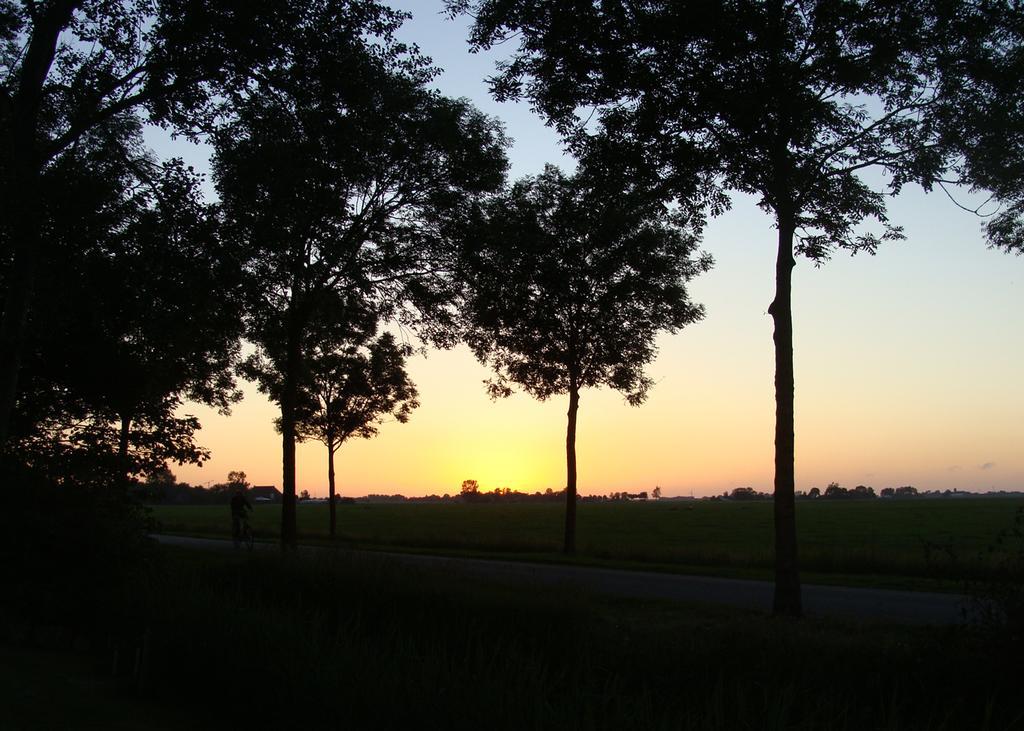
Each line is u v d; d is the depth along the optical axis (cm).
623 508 11388
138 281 1395
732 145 1289
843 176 1303
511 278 2523
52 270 1351
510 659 664
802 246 1355
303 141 1445
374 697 595
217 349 2106
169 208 1362
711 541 4394
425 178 2198
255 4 1296
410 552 2792
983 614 668
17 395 1994
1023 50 1205
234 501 2653
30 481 1123
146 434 1972
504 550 3134
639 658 723
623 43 1243
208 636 777
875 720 572
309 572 1109
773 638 746
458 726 548
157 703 736
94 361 1947
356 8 1370
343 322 2436
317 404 3394
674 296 2547
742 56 1195
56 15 1344
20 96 1351
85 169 1385
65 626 983
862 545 3866
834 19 1150
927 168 1270
